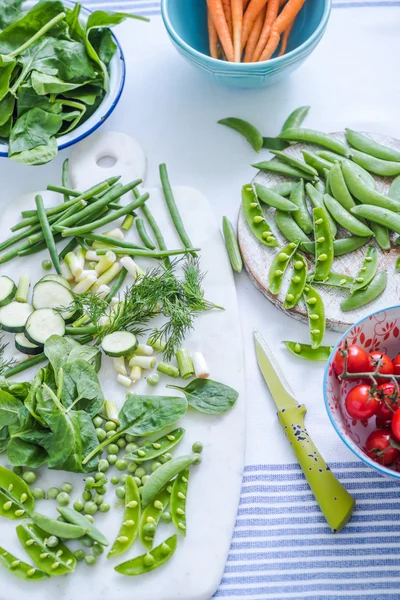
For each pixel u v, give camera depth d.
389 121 1.00
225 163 0.99
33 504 0.80
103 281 0.91
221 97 1.03
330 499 0.79
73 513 0.78
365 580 0.78
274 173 0.95
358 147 0.95
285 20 0.97
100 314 0.87
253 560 0.79
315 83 1.03
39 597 0.77
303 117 1.00
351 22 1.06
